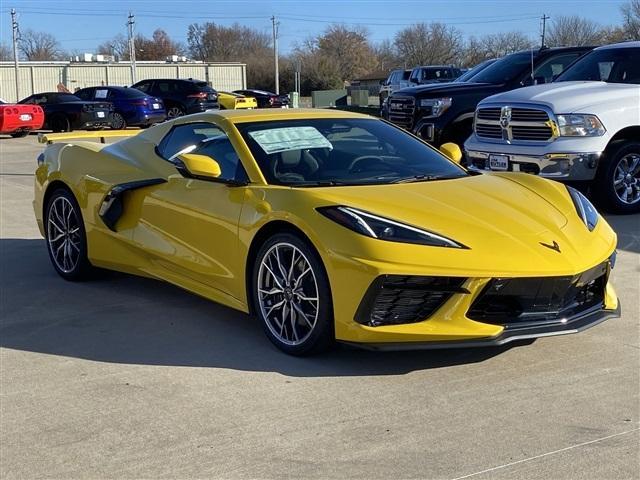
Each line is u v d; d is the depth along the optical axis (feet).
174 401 11.89
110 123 83.92
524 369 12.97
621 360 13.37
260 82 254.68
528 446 10.20
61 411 11.57
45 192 19.79
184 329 15.43
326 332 12.93
